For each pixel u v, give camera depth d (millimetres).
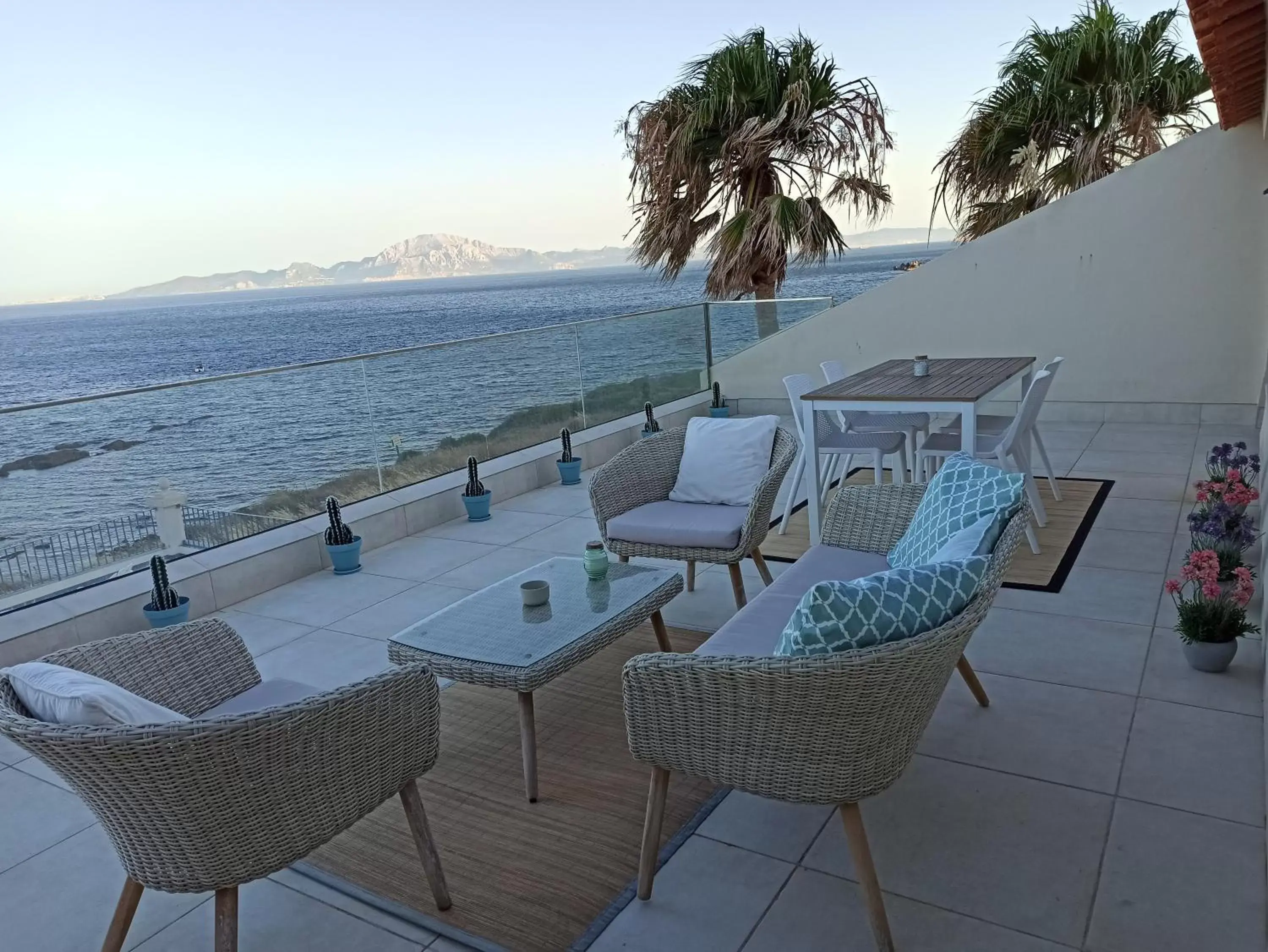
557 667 2365
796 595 2527
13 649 3420
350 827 1965
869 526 2887
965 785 2273
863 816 2178
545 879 2031
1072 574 3717
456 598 4027
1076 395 6816
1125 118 7465
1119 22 7574
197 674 2203
